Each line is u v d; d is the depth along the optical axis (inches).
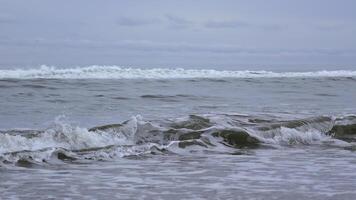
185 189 330.3
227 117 650.2
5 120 671.8
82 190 324.2
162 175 373.7
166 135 531.8
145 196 311.0
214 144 514.3
